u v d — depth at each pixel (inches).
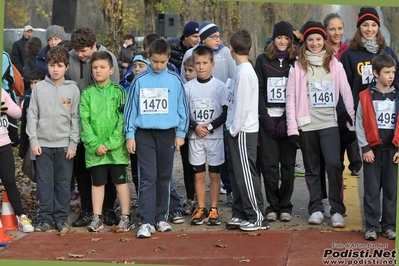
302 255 465.4
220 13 2194.9
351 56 546.3
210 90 549.3
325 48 536.4
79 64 553.3
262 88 548.4
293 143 532.7
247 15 2682.1
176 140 535.8
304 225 542.3
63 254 471.5
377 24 541.0
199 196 556.7
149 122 524.1
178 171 816.9
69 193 539.2
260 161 558.9
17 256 467.8
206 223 551.8
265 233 517.0
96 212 535.8
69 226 544.1
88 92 534.6
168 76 532.1
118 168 533.0
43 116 532.1
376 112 500.1
